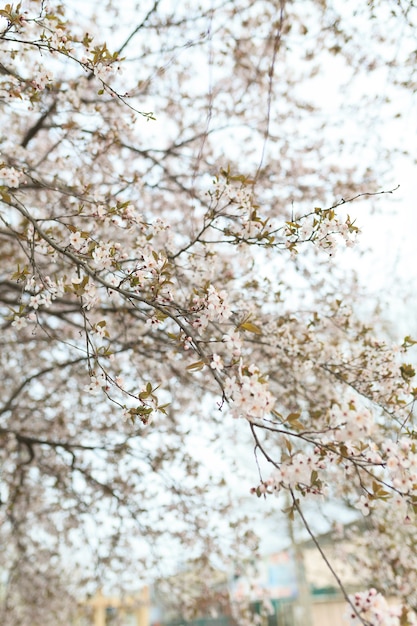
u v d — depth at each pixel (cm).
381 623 143
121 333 395
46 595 561
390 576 395
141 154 434
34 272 222
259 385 169
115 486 505
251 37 394
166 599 548
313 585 1001
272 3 370
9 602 566
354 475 305
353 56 379
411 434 243
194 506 475
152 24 379
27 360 518
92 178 389
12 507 479
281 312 365
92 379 200
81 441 521
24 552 548
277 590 1055
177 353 289
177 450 463
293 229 240
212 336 313
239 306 313
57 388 514
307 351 334
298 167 436
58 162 365
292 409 372
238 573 513
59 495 522
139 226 264
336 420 175
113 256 223
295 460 170
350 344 360
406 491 164
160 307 195
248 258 288
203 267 296
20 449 516
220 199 266
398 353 292
